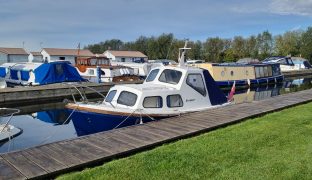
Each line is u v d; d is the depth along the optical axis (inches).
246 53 2647.6
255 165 229.8
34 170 226.7
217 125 358.9
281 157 244.2
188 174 217.2
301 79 1647.4
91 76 1195.9
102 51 3747.5
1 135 403.5
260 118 398.9
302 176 210.2
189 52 2623.0
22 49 2704.2
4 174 220.2
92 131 439.8
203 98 486.9
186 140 301.9
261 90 1224.2
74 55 2669.8
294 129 328.2
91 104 447.8
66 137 459.2
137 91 431.8
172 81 472.7
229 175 213.8
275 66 1378.0
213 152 259.6
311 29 2741.1
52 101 862.5
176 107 451.5
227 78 1144.8
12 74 1092.5
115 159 258.2
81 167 238.7
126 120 414.6
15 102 804.0
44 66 989.8
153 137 309.3
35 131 498.3
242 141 288.4
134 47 3351.4
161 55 2834.6
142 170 225.8
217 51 2711.6
